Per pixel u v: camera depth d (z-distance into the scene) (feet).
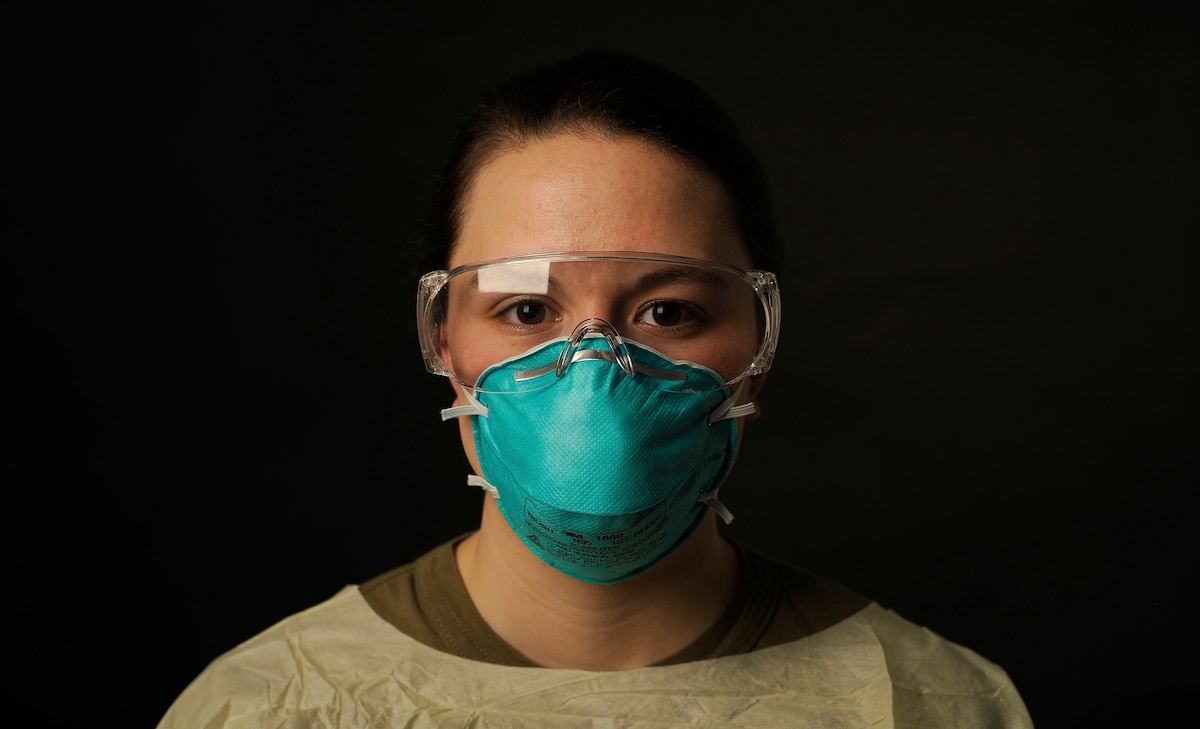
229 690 5.13
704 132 4.77
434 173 9.23
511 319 4.72
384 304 9.25
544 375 4.56
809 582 5.62
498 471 4.79
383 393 9.26
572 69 4.93
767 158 9.50
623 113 4.67
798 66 9.53
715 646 5.18
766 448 9.54
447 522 9.32
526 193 4.65
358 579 9.20
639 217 4.56
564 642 5.05
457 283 4.84
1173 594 9.37
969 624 9.45
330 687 5.08
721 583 5.29
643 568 4.86
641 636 5.08
